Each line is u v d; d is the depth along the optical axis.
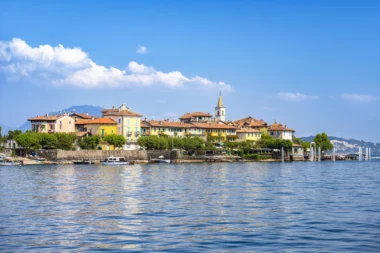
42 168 164.75
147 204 64.81
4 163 187.88
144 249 38.97
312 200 68.44
